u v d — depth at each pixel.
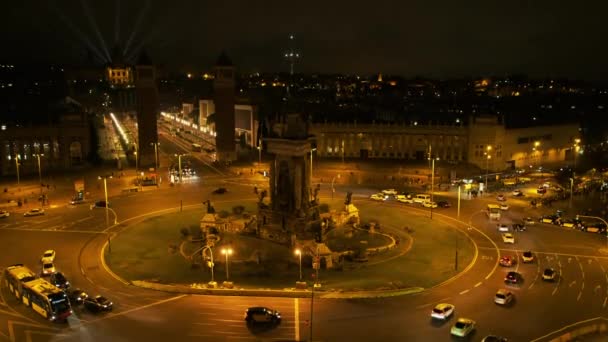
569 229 116.12
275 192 110.50
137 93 192.00
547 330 67.56
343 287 81.06
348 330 66.94
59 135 191.62
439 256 98.56
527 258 93.88
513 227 115.38
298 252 91.00
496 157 193.88
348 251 98.62
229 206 136.50
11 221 122.38
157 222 121.88
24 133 184.00
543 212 131.25
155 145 194.88
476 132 195.25
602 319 70.81
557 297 78.38
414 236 111.62
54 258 96.56
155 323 69.06
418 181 170.38
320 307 74.25
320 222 108.88
